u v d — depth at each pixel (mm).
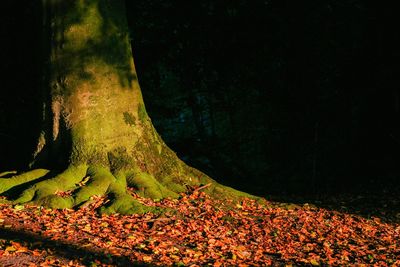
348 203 14305
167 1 17750
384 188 16469
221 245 8617
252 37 18109
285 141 17672
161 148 11883
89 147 10922
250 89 17812
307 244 9242
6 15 15969
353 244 9727
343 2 18781
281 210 11781
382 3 18922
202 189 11797
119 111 11273
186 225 9469
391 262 8625
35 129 11430
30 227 8477
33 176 10648
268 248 8828
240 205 11562
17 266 6711
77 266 6910
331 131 18172
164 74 17297
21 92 15633
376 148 18578
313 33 18422
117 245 8023
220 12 17969
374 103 18719
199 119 17156
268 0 18250
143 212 9828
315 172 17391
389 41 18828
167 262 7461
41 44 11266
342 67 18594
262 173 17047
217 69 17703
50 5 10984
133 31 17359
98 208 9836
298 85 18250
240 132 17344
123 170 11062
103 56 11117
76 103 10953
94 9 11070
